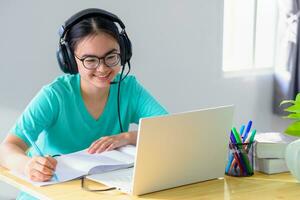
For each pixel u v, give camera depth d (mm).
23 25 2797
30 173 1744
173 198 1607
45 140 2092
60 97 2043
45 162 1749
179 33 3465
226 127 1773
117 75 2195
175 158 1670
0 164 1904
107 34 1910
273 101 4121
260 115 4078
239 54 4074
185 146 1682
